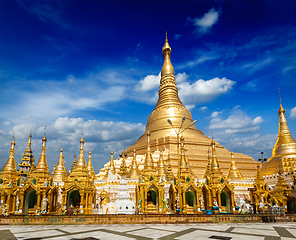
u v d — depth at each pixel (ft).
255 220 126.52
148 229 96.94
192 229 97.04
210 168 194.90
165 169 199.93
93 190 159.53
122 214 119.96
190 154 266.57
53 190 157.17
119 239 74.84
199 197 158.71
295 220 132.26
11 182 156.56
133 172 200.95
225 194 173.58
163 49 375.45
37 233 87.40
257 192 176.96
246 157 304.30
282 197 179.42
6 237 79.20
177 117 312.91
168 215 118.62
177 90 354.74
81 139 169.48
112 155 232.32
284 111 254.68
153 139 293.84
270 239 75.61
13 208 153.28
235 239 75.41
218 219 121.49
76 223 113.50
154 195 175.22
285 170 221.25
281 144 242.37
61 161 221.05
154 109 346.13
